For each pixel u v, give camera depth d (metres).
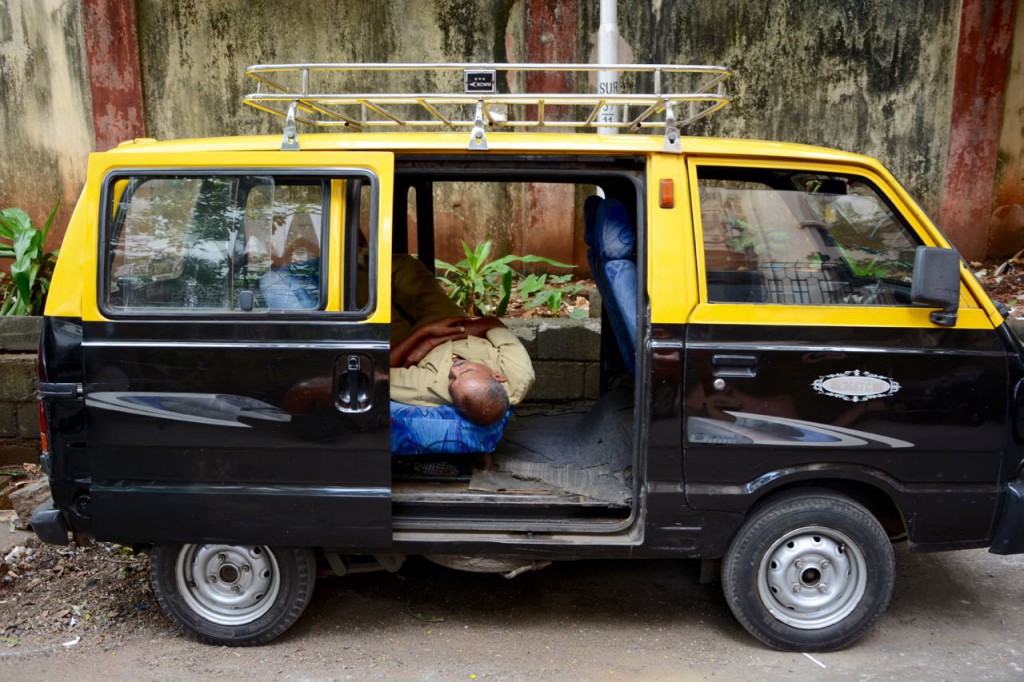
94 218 3.01
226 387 3.02
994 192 6.82
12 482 4.90
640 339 3.10
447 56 6.77
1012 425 3.06
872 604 3.17
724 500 3.07
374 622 3.49
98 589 3.78
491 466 3.53
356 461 3.05
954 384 3.03
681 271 3.02
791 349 3.00
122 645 3.33
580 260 6.91
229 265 3.05
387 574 3.90
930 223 3.11
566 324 4.93
